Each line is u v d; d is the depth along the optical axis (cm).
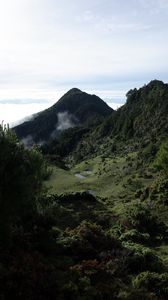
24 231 3116
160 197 6419
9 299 2053
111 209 6506
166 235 4866
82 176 15238
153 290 2650
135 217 5181
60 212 5862
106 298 2369
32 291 2148
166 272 3112
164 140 15350
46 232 3256
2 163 2498
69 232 3503
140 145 17638
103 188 11144
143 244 4469
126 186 10225
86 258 3002
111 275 2750
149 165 12438
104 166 15388
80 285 2395
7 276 2189
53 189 10050
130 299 2422
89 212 6116
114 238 3544
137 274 2934
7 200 2495
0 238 2516
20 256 2495
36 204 3412
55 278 2405
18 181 2552
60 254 2986
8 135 2698
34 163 3089
